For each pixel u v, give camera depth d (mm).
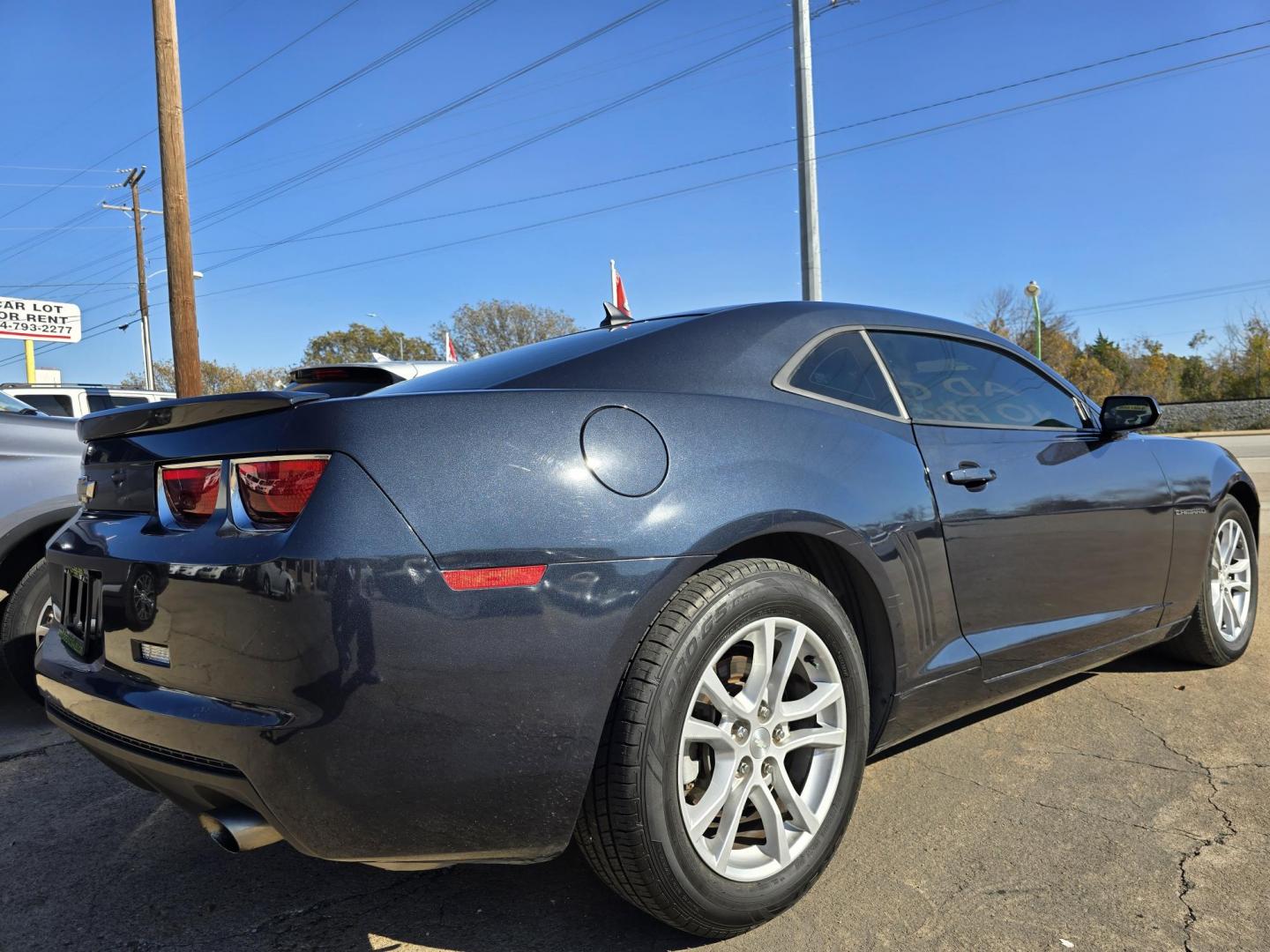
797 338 2457
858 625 2348
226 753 1684
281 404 1778
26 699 4008
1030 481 2746
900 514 2311
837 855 2316
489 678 1690
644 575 1812
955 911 2045
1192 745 2979
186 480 1906
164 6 10992
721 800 1908
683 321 2447
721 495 1964
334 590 1624
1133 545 3156
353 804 1651
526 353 2479
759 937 1977
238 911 2180
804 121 13203
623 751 1764
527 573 1728
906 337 2770
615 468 1878
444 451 1764
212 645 1728
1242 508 3893
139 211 35062
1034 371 3199
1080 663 3033
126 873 2395
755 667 1989
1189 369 55031
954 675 2467
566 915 2109
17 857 2498
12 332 30656
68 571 2234
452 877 2318
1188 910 2016
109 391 10516
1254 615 4008
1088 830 2400
